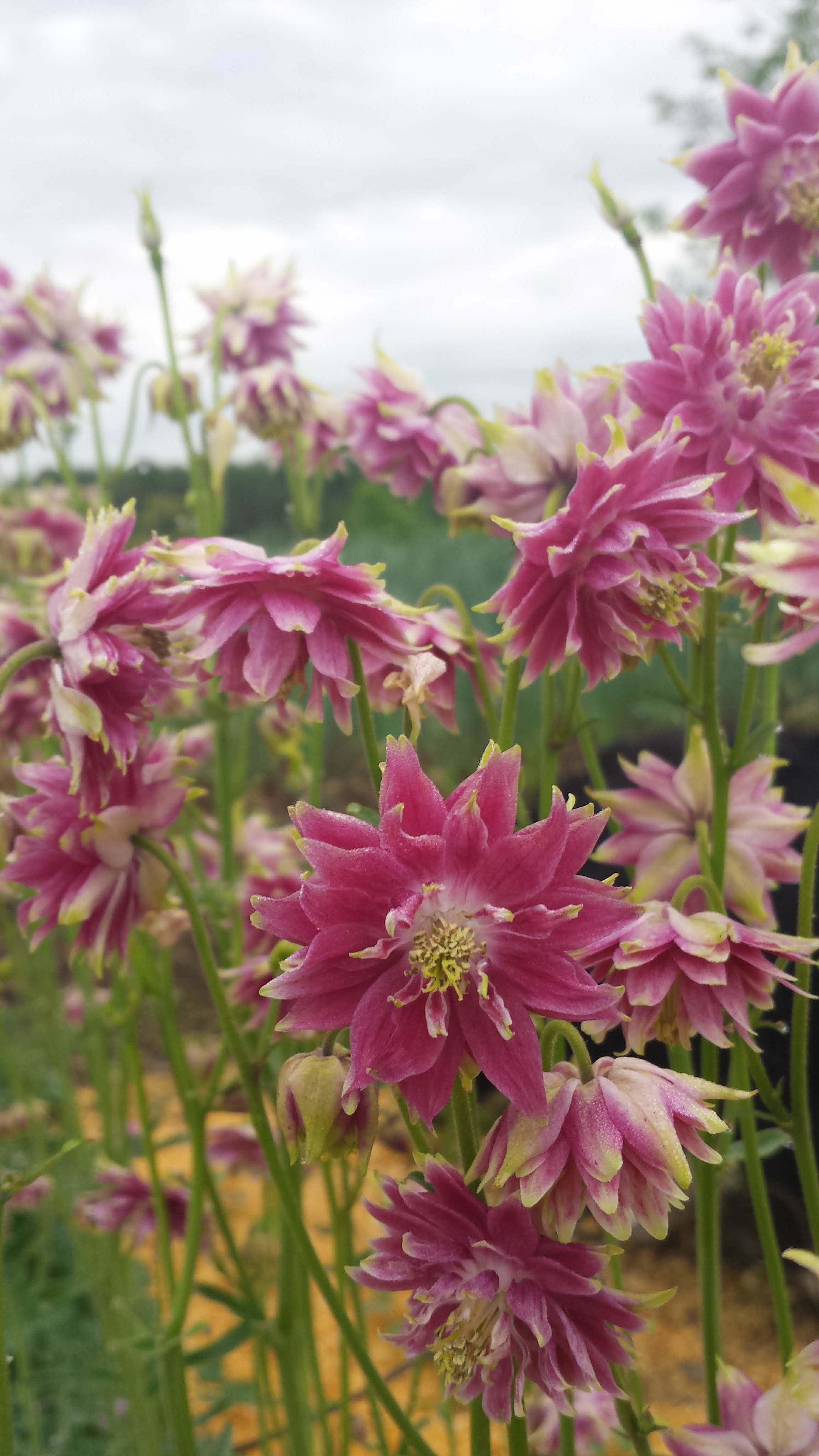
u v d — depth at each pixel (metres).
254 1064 0.25
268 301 0.54
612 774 0.80
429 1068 0.19
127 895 0.28
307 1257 0.25
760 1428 0.23
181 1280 0.32
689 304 0.27
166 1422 0.51
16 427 0.54
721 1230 0.70
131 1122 0.58
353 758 1.30
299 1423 0.35
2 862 0.33
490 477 0.32
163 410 0.56
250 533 1.60
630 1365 0.20
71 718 0.25
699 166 0.32
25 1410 0.52
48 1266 0.65
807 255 0.32
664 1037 0.23
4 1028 0.58
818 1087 0.58
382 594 0.23
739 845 0.30
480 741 1.17
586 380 0.31
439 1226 0.20
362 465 0.44
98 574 0.25
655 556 0.24
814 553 0.19
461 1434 0.54
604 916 0.19
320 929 0.18
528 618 0.24
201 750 0.48
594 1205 0.18
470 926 0.19
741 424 0.27
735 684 1.10
